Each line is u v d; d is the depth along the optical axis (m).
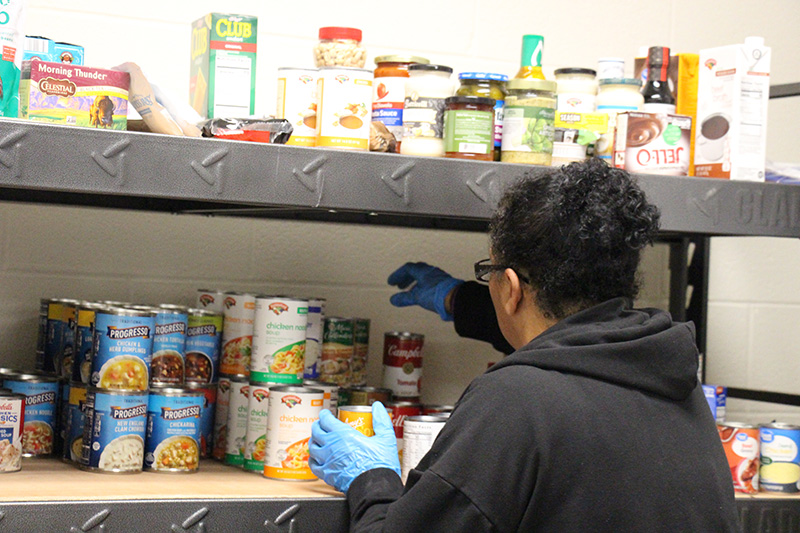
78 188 1.20
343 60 1.60
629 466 1.03
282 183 1.31
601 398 1.06
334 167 1.35
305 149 1.33
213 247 2.09
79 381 1.53
